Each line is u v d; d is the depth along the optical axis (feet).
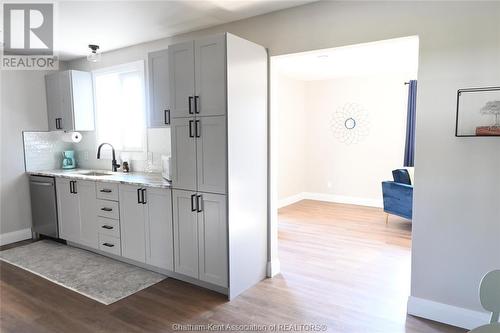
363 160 21.16
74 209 12.91
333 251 12.73
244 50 9.02
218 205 8.90
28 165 14.60
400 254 12.36
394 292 9.41
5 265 11.63
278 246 13.32
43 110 15.01
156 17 9.95
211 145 8.86
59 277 10.59
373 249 12.91
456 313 7.69
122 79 13.89
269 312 8.40
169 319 8.13
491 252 7.28
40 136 14.94
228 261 8.89
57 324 8.00
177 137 9.52
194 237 9.50
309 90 22.84
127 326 7.87
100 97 14.67
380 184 20.67
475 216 7.38
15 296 9.40
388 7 8.01
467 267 7.54
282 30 9.61
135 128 13.79
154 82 11.15
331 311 8.43
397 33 7.93
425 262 7.98
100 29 10.94
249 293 9.39
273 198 10.44
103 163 14.88
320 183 22.95
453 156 7.48
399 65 17.35
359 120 21.08
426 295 8.04
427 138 7.73
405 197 15.40
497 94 6.98
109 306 8.79
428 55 7.60
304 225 16.39
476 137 7.23
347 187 21.89
